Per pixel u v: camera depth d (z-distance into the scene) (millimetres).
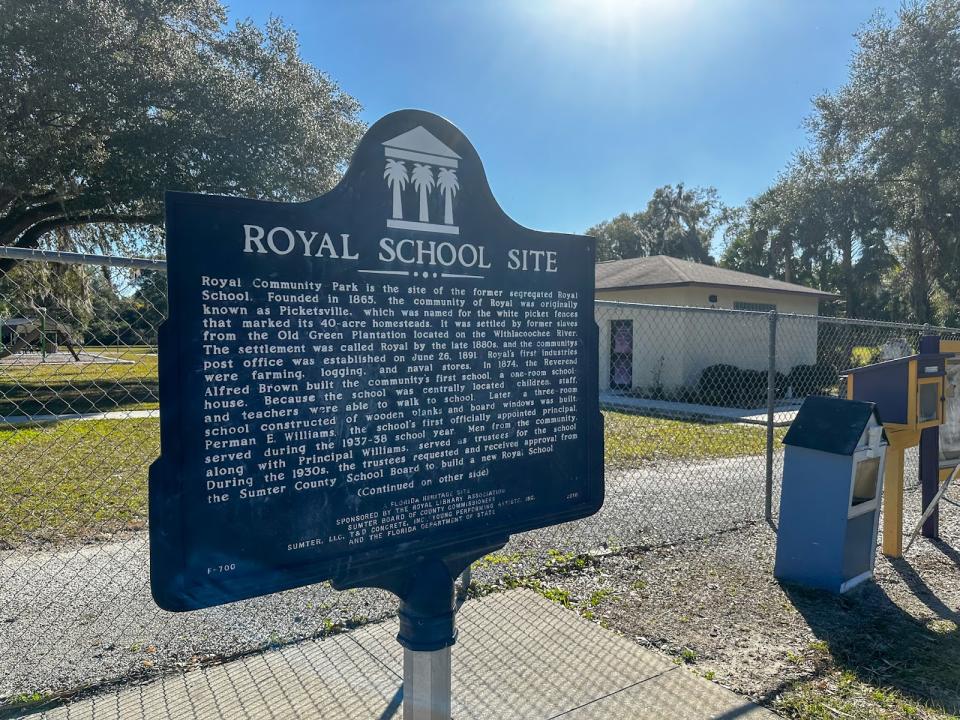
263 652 3162
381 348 2172
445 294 2318
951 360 5305
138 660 3057
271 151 17562
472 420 2391
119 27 16109
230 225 1897
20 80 14852
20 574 4094
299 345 2012
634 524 5262
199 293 1854
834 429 3990
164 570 1802
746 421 8844
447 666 2314
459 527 2357
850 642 3344
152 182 16453
